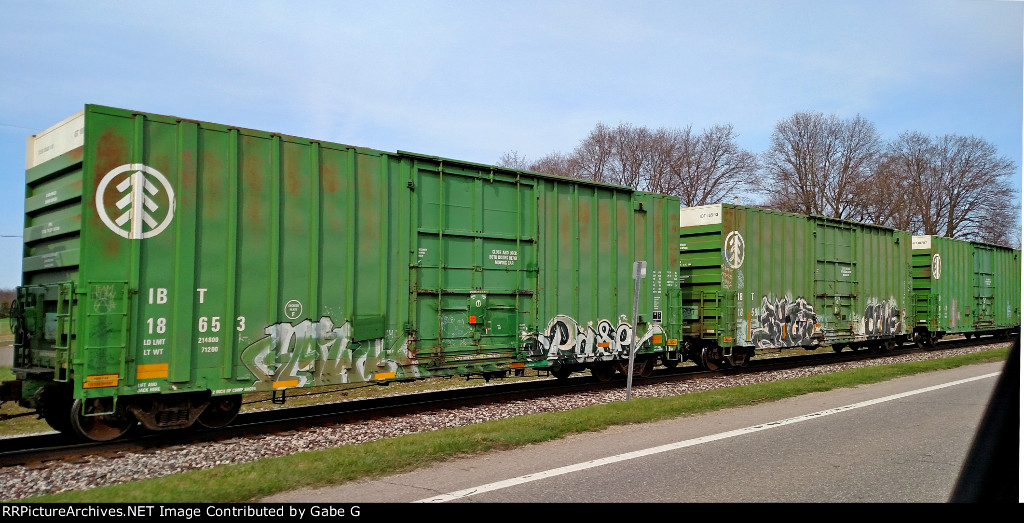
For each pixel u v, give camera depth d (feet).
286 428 30.50
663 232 47.73
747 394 37.40
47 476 22.08
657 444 25.91
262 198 29.22
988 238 160.97
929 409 33.78
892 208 155.63
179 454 25.22
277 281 29.35
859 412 33.04
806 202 155.74
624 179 162.91
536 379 53.93
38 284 29.01
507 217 38.22
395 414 34.40
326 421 31.99
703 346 54.65
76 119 26.20
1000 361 58.70
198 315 27.20
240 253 28.45
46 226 28.09
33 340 28.58
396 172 33.94
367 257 32.40
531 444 25.98
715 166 159.02
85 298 24.48
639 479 20.83
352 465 21.59
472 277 36.35
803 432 28.17
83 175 24.66
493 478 20.95
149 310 25.98
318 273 30.71
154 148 26.37
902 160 168.96
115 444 26.32
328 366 30.83
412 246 34.09
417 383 50.88
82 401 25.49
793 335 58.23
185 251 26.89
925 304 77.92
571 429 28.12
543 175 40.04
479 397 38.50
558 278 40.50
